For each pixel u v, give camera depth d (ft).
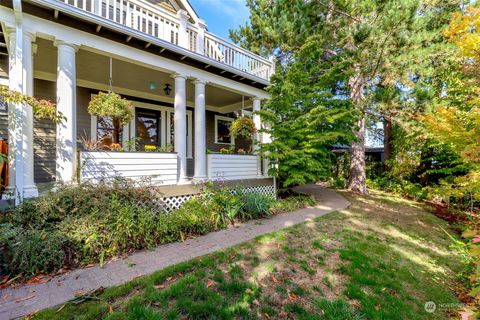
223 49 21.40
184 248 11.65
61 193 11.43
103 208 11.44
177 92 17.83
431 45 25.38
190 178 18.95
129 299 7.43
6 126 16.31
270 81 23.61
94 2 13.66
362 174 34.06
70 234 10.11
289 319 7.23
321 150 23.90
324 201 26.02
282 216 18.60
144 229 11.87
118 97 14.28
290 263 10.58
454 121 14.19
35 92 18.53
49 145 18.93
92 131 21.45
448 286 10.28
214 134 32.07
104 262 10.00
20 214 10.46
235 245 12.11
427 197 29.53
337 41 28.45
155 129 26.13
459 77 22.85
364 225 17.29
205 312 7.08
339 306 7.93
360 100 31.27
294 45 29.71
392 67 26.14
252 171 23.81
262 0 32.22
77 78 20.43
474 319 7.29
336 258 11.40
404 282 10.03
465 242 14.92
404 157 33.96
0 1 11.17
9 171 12.06
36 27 12.04
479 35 11.92
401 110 27.99
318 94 23.41
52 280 8.52
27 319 6.48
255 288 8.50
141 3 15.84
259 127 25.17
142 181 14.21
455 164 26.99
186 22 18.10
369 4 24.62
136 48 15.53
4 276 8.55
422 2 25.46
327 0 26.73
